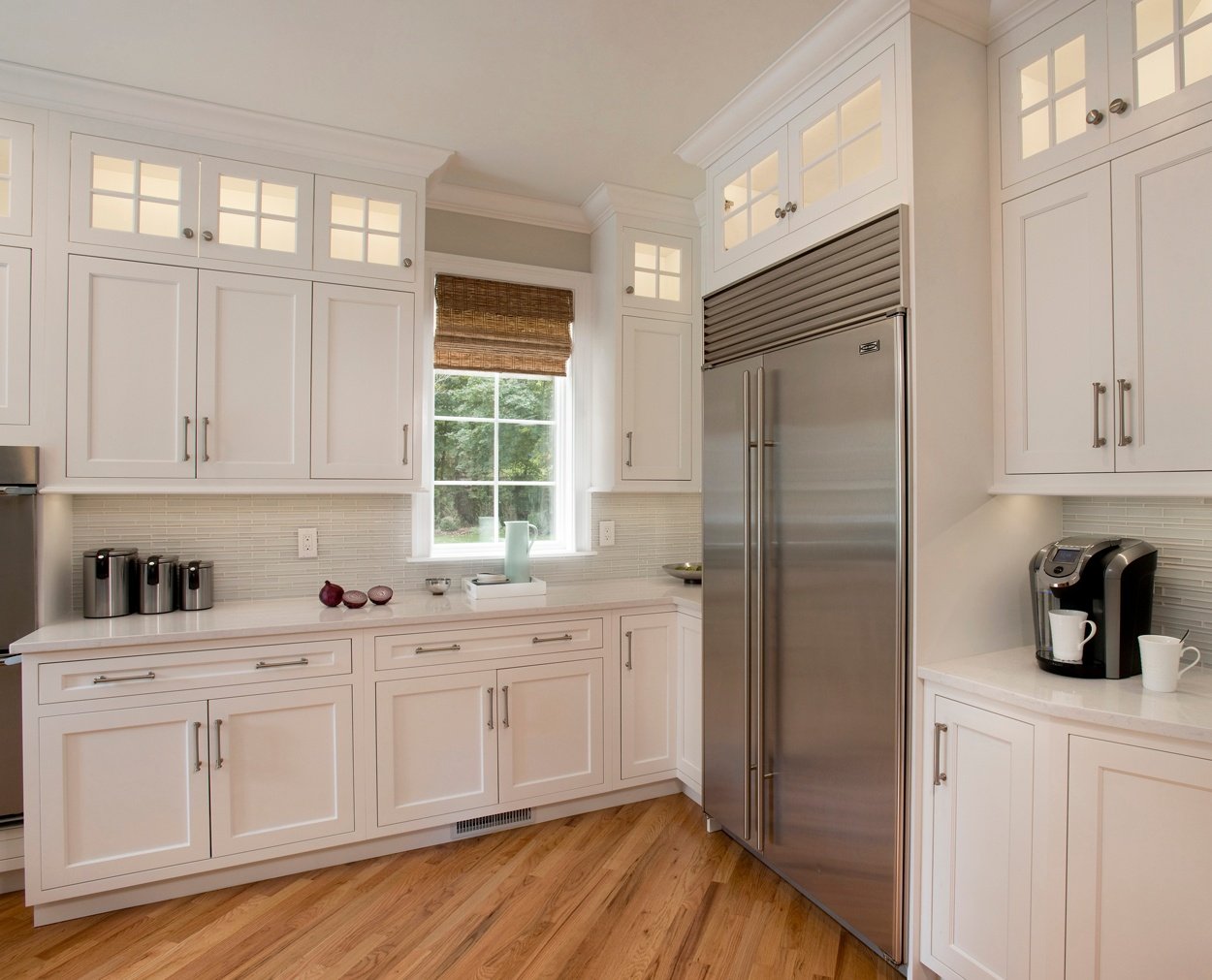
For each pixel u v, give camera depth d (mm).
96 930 2021
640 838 2561
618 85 2281
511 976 1849
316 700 2299
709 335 2625
